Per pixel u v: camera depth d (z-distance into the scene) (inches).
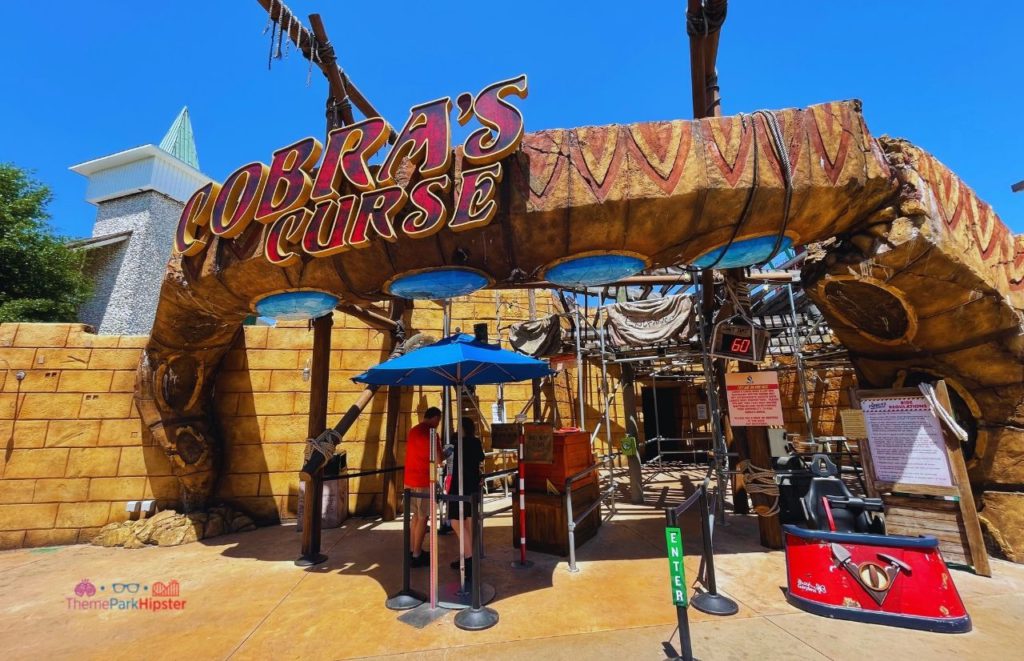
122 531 262.1
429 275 180.9
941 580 132.2
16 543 263.3
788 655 117.9
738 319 214.2
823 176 158.6
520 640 130.9
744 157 159.5
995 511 185.9
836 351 329.4
